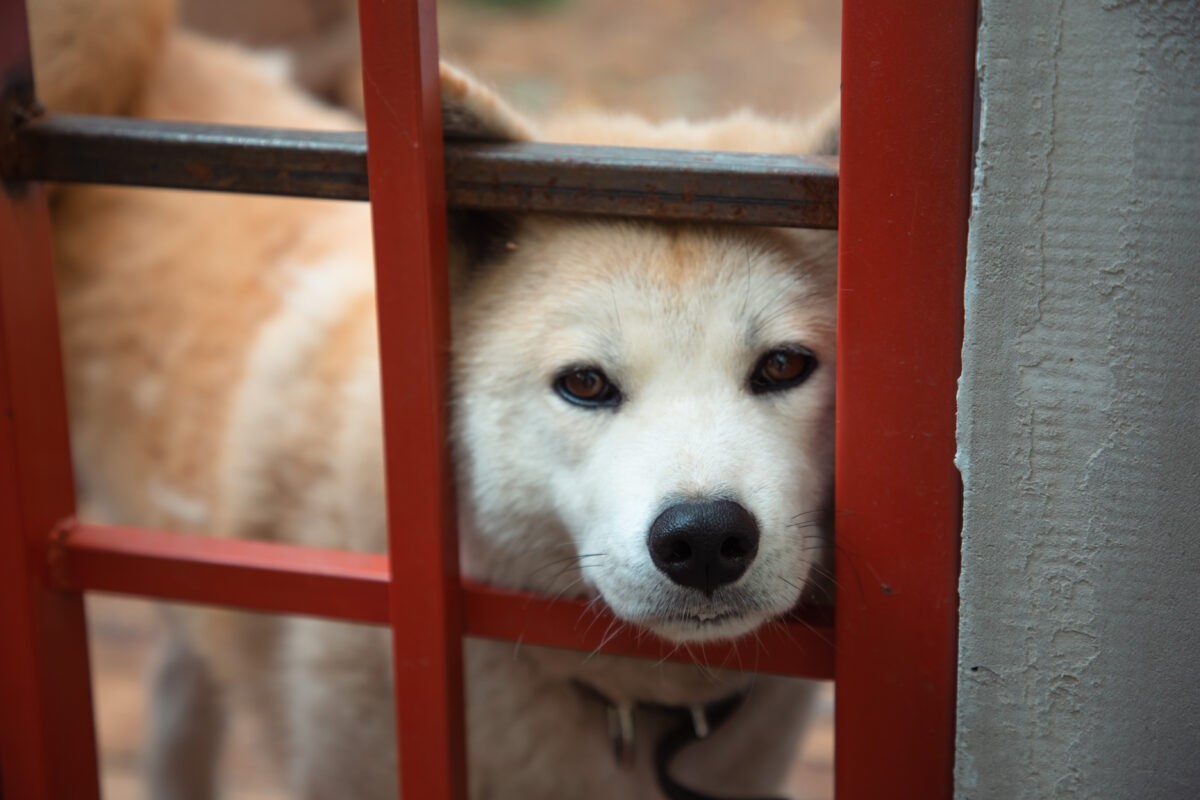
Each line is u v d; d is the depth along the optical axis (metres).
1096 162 1.16
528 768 2.13
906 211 1.27
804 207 1.38
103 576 1.63
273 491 2.40
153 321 2.75
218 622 2.65
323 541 2.28
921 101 1.24
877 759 1.41
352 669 2.20
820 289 1.73
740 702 2.04
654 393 1.68
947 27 1.21
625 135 1.92
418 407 1.45
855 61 1.24
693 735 2.03
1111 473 1.23
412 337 1.43
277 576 1.59
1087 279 1.19
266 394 2.45
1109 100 1.14
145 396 2.74
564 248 1.77
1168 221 1.15
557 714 2.07
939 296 1.28
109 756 3.36
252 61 3.18
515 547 1.89
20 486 1.55
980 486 1.28
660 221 1.72
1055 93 1.16
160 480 2.72
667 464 1.57
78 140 1.49
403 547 1.49
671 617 1.57
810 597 1.74
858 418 1.33
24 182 1.54
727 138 1.87
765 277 1.68
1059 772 1.33
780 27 6.85
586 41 6.62
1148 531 1.23
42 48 2.49
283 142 1.46
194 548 1.63
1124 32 1.12
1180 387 1.18
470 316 1.85
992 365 1.24
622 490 1.60
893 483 1.34
